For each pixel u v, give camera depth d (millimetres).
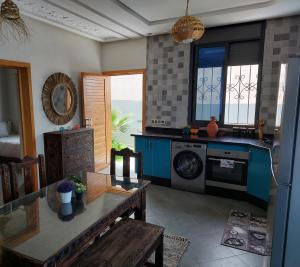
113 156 2611
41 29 3650
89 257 1547
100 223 1704
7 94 6043
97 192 2148
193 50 4109
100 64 4988
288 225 1615
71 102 4332
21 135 3695
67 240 1466
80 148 4086
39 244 1427
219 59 3967
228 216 3020
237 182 3475
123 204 1975
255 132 3717
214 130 3857
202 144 3631
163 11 3238
